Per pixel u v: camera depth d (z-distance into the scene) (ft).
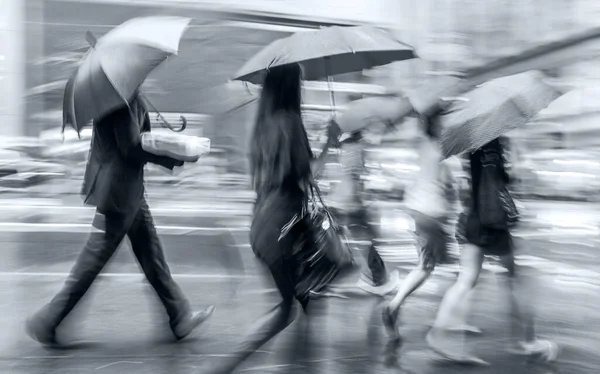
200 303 21.54
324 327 18.92
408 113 22.16
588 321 20.26
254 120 13.46
